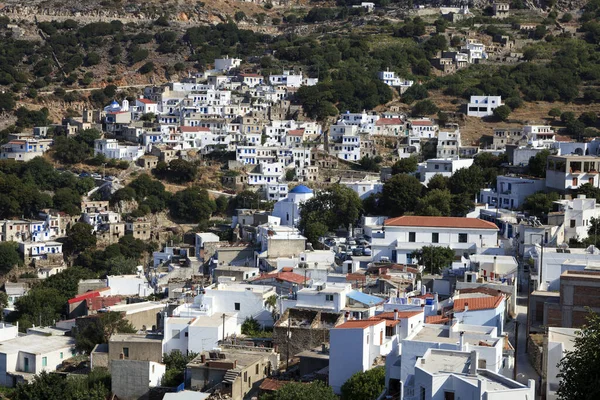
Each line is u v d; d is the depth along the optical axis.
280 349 176.62
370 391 144.62
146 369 172.12
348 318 178.75
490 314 170.12
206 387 165.00
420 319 162.62
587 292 166.38
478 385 117.25
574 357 126.75
